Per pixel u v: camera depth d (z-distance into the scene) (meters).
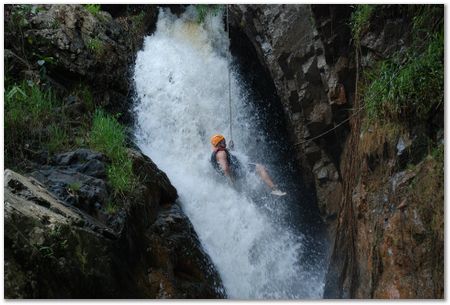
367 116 5.11
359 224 4.93
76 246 3.76
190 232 5.41
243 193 6.65
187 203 6.30
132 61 8.44
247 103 8.27
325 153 6.91
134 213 4.89
